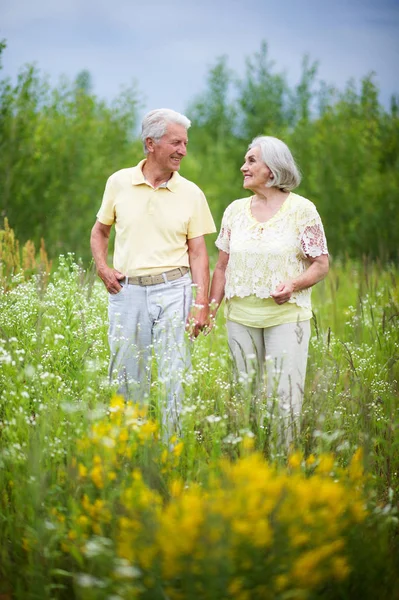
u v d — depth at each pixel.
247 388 3.68
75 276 5.60
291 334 4.46
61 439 3.47
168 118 4.57
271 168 4.42
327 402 4.19
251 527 2.72
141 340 4.80
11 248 6.91
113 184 4.82
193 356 4.69
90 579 2.65
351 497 3.13
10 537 3.18
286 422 3.94
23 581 2.98
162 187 4.71
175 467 3.47
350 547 2.99
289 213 4.48
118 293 4.79
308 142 14.37
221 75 22.91
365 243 12.76
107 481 3.14
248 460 3.12
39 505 3.02
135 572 2.60
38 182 10.70
